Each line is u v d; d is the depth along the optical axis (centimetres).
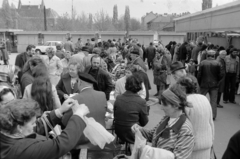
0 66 437
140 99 378
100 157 358
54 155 180
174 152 228
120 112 375
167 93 237
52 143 181
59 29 5594
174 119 240
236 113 753
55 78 700
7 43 2967
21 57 750
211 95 674
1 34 3322
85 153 297
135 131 247
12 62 2236
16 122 175
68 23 5578
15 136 178
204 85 661
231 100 871
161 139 239
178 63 474
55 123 243
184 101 234
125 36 3130
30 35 3403
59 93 456
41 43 3391
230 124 656
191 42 1480
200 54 1124
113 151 379
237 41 1282
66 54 837
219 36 1548
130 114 370
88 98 321
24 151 170
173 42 1889
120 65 802
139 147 234
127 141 376
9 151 168
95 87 347
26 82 420
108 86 543
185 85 307
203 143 271
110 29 5916
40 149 175
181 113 239
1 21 6309
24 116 176
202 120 270
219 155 482
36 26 6606
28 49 740
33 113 182
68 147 187
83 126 200
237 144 176
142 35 3259
